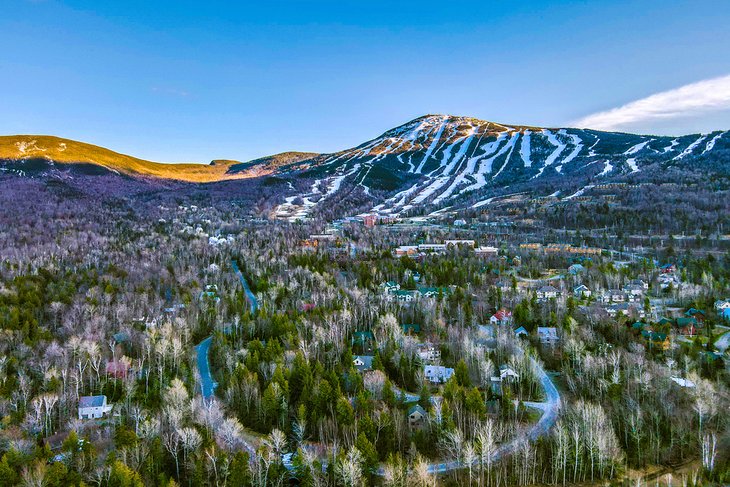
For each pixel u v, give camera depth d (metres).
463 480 84.00
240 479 77.25
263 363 119.94
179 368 123.12
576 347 125.94
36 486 72.56
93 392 114.06
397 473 77.62
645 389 102.75
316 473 80.00
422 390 106.88
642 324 145.62
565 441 84.25
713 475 81.50
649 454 89.50
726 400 101.31
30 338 139.00
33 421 94.56
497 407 103.06
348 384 115.50
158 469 82.69
